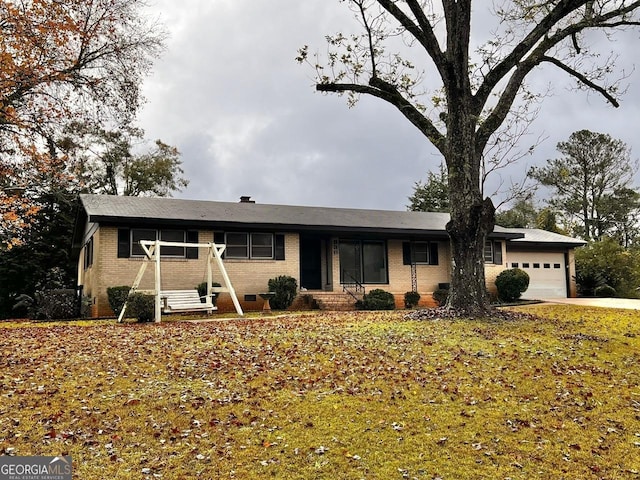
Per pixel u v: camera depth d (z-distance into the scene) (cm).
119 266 1756
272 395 704
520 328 1160
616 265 2800
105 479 479
